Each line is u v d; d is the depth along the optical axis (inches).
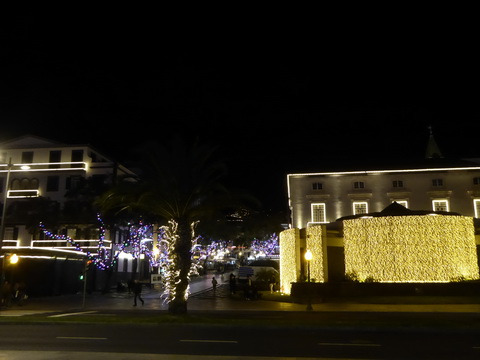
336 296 1273.4
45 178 2212.1
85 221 1849.2
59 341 561.9
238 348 508.1
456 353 480.1
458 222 1295.5
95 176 2153.1
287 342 560.7
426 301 1156.5
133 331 676.1
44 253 1542.8
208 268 3905.0
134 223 1916.8
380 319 804.0
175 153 907.4
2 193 2203.5
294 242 1454.2
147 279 2620.6
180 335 628.4
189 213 890.7
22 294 1274.6
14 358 429.7
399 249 1282.0
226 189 903.7
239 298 1466.5
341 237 1416.1
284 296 1386.6
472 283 1216.2
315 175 2081.7
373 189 2037.4
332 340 582.6
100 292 1900.8
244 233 2684.5
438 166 2022.6
